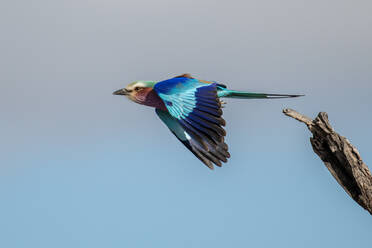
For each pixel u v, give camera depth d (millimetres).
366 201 8641
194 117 10266
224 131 9781
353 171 8664
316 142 9180
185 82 11281
